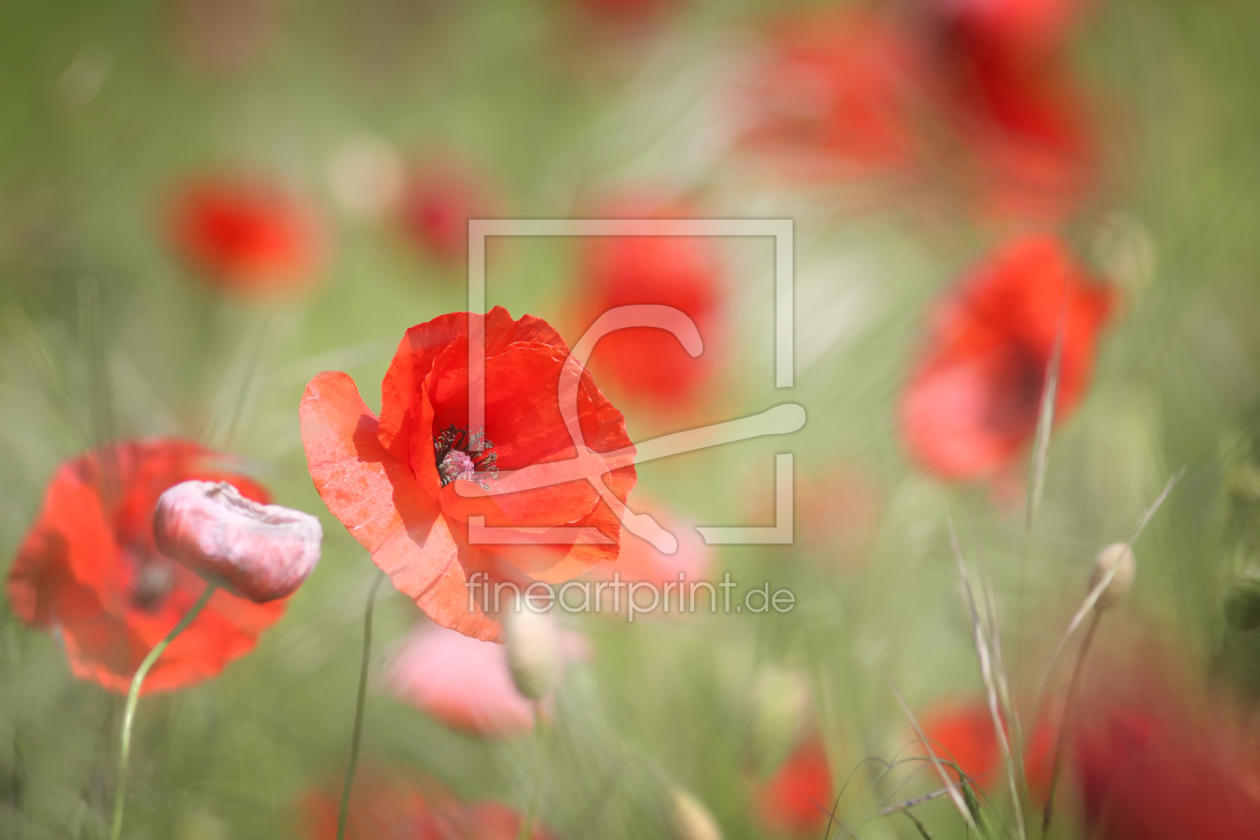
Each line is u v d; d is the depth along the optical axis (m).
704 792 2.40
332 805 2.37
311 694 2.43
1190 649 2.36
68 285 3.41
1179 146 2.92
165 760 2.35
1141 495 2.45
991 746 2.39
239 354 2.81
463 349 2.28
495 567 2.28
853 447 2.67
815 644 2.39
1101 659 2.38
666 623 2.43
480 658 2.39
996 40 3.00
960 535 2.45
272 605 2.32
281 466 2.39
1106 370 2.48
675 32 4.03
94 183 3.26
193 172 3.78
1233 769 2.33
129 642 2.32
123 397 2.52
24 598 2.32
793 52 3.29
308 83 4.98
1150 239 2.53
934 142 3.06
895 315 2.83
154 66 4.52
